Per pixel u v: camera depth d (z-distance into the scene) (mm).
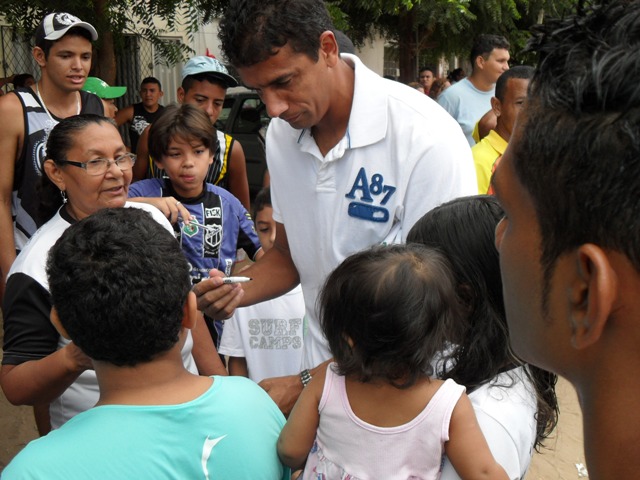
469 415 1331
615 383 642
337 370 1417
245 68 1755
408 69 9516
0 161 2967
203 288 1920
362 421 1366
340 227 1972
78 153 2068
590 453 687
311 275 2113
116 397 1312
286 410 1840
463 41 9586
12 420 3693
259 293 2168
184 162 2838
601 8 666
